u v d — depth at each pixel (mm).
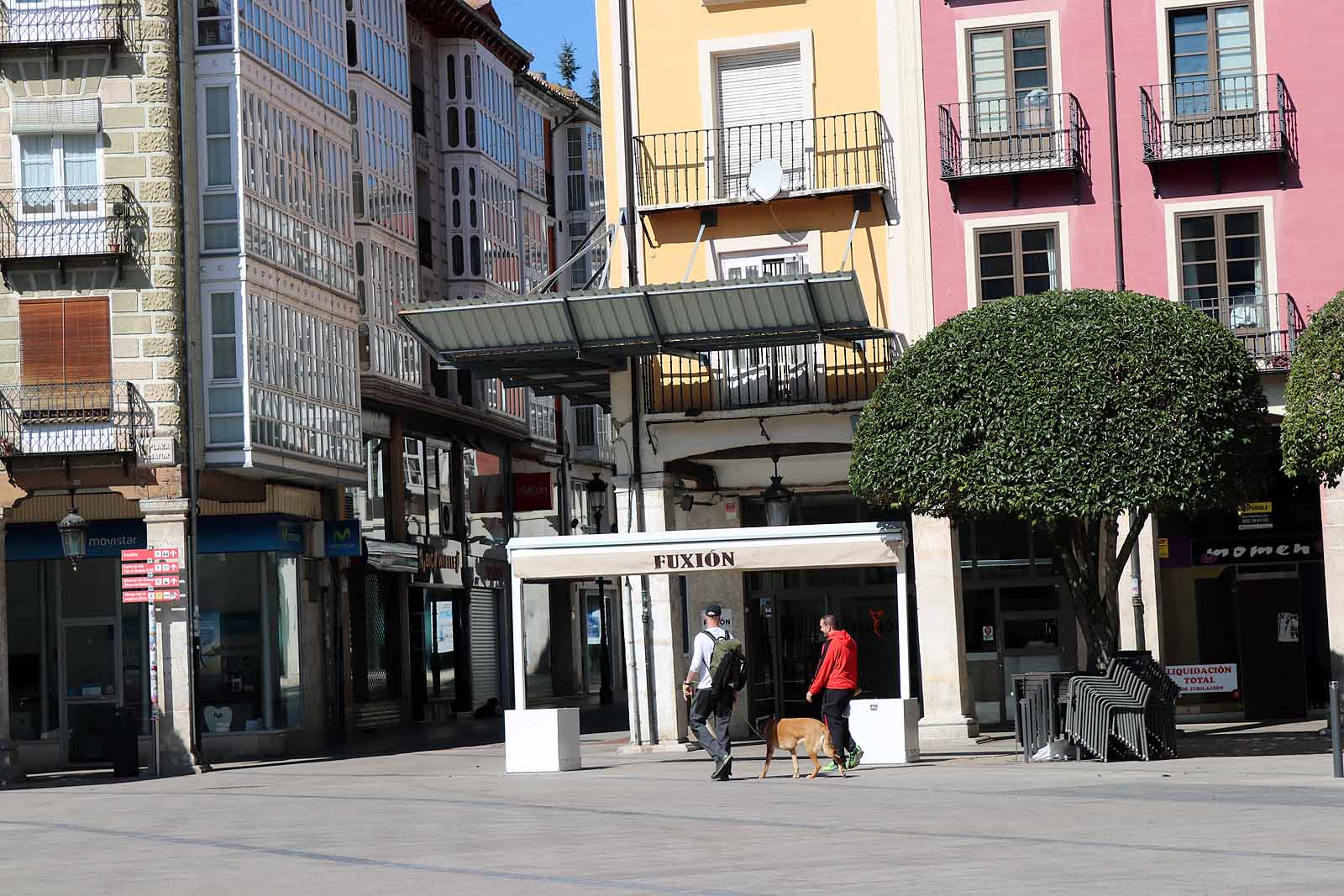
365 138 43438
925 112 29938
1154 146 29062
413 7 48688
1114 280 29156
